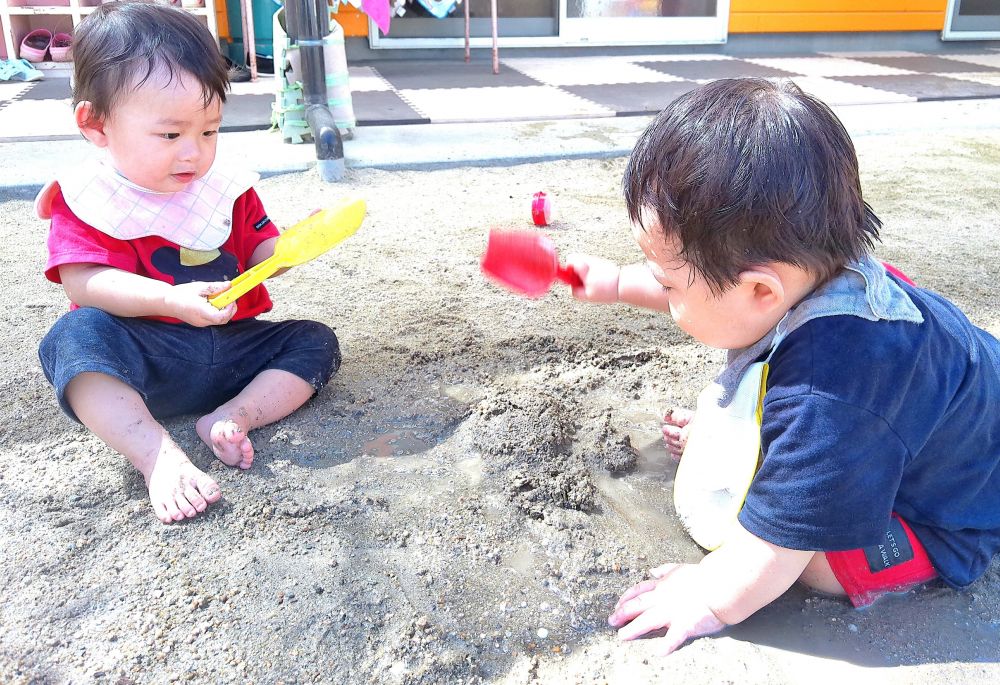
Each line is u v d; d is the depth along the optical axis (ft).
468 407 4.82
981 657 3.16
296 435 4.48
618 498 4.13
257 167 9.23
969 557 3.37
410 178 9.39
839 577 3.33
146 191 4.46
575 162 10.11
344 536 3.73
